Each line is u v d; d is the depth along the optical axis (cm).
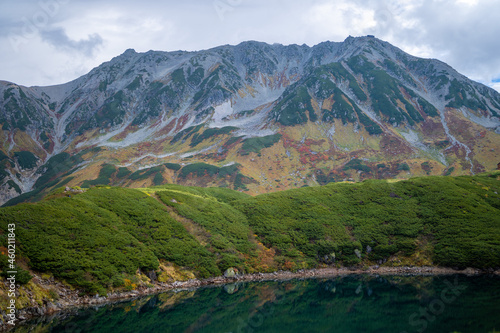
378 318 5906
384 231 10912
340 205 12381
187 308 6806
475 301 6481
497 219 10350
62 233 7712
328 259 10312
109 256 7906
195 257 9319
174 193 12038
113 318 6094
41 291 6494
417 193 12262
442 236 10294
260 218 11744
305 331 5372
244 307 6881
